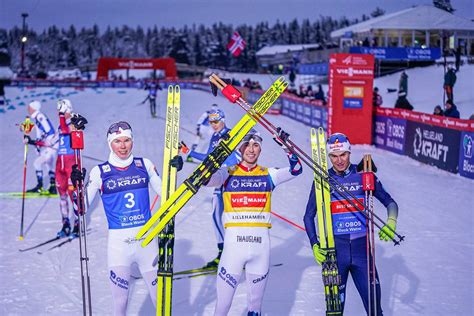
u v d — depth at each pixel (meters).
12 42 127.62
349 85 16.88
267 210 4.47
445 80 19.86
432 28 34.00
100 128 21.41
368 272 4.25
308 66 36.22
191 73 77.12
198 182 4.14
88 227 8.19
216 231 6.41
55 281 6.02
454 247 7.25
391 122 15.62
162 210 4.14
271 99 4.30
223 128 6.75
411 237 7.69
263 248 4.43
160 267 4.14
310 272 6.30
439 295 5.62
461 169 11.95
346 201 4.44
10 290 5.75
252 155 4.43
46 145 10.29
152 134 19.62
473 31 33.97
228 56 113.38
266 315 5.13
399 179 11.78
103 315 5.14
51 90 48.06
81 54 141.88
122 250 4.51
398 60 32.38
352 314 5.20
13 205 9.54
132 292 5.70
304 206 9.51
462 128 11.88
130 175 4.60
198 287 5.84
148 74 70.06
